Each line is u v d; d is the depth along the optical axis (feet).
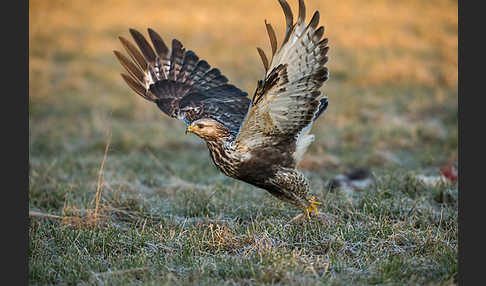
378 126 85.81
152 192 57.88
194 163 72.49
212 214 50.62
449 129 84.64
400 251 40.42
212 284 35.29
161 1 185.26
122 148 78.38
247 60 126.11
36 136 84.17
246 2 183.21
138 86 50.31
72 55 133.39
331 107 96.22
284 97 39.73
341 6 176.04
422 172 64.95
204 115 49.08
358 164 70.49
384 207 48.96
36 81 111.86
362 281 35.68
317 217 46.37
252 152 43.01
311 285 34.32
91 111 96.02
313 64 39.19
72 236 44.55
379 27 153.69
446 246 40.83
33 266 38.78
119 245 43.06
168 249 41.83
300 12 37.37
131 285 35.65
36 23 161.07
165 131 87.10
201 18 163.32
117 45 140.67
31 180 59.36
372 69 117.91
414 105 95.96
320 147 76.23
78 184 59.77
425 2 181.27
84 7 179.42
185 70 51.88
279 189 45.24
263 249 40.14
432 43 140.87
